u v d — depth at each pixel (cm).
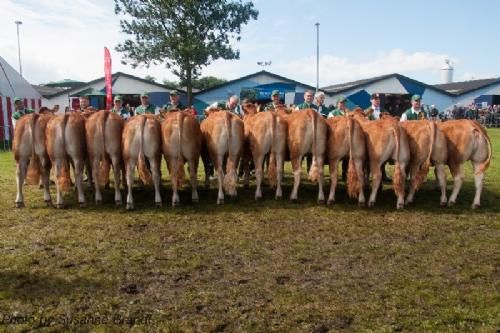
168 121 766
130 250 580
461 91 3628
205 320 404
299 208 771
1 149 1748
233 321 404
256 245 599
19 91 2100
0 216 730
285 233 646
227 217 723
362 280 488
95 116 767
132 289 469
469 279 489
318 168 777
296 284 480
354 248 587
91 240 616
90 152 769
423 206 787
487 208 777
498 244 600
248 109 976
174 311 422
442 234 641
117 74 3027
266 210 761
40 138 770
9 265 526
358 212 746
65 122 752
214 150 786
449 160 778
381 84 3381
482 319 400
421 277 495
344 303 434
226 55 2992
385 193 888
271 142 796
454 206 786
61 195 773
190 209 769
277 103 1059
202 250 581
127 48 2917
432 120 838
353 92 3300
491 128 3209
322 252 573
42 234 640
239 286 476
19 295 452
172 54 2873
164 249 584
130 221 701
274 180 813
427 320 399
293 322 400
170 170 775
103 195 870
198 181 1019
